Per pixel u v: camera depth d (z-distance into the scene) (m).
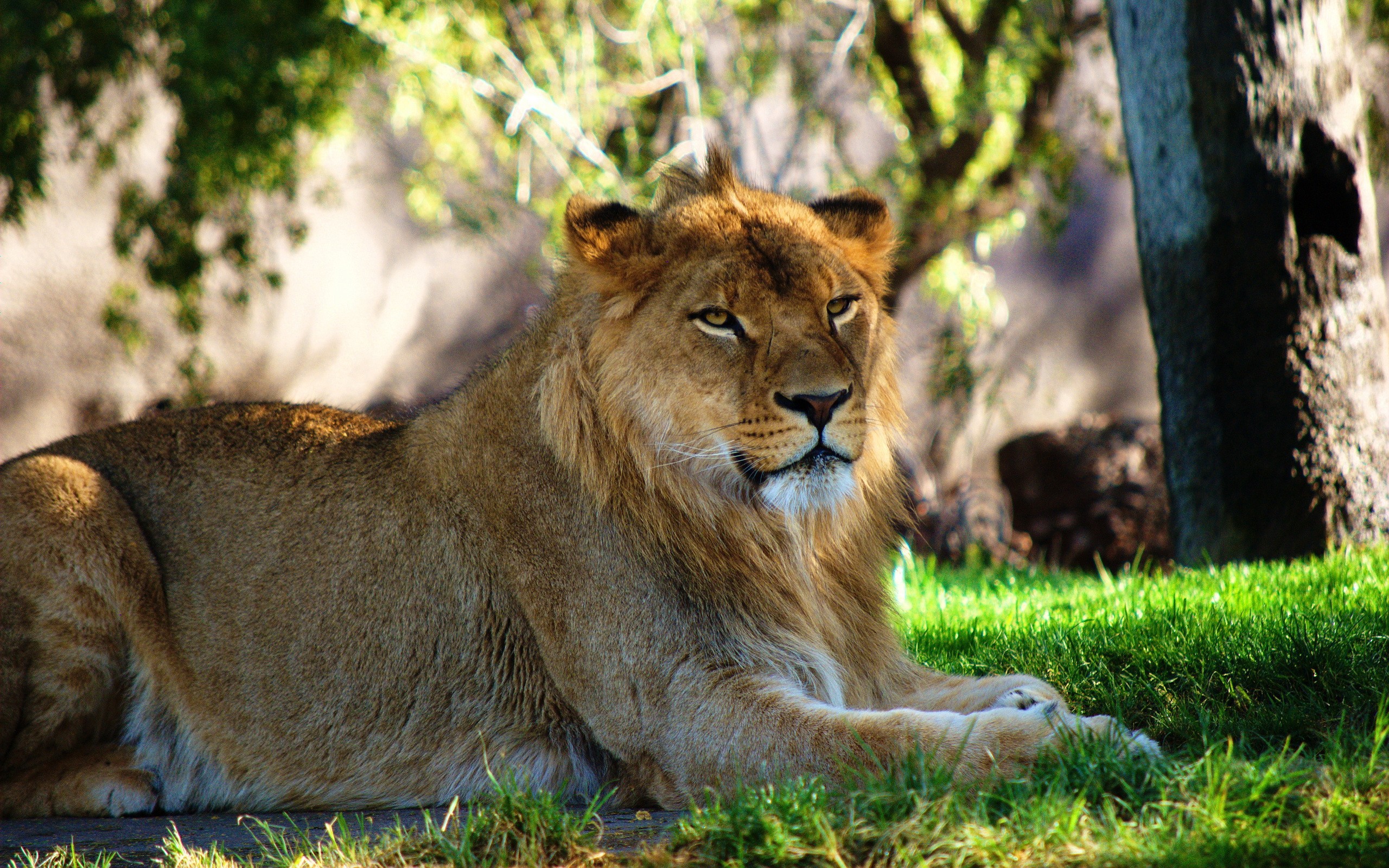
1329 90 12.52
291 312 29.08
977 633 9.63
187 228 22.20
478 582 7.20
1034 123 25.42
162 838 6.51
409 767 7.24
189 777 7.55
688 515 6.80
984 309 26.66
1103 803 5.12
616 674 6.77
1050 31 24.22
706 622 6.69
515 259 30.62
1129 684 7.40
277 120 20.45
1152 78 13.02
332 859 5.54
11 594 7.27
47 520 7.38
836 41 24.16
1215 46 12.45
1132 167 13.59
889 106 25.86
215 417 8.13
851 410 6.68
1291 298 12.44
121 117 25.70
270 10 19.64
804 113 23.62
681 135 24.95
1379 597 8.66
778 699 6.35
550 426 6.99
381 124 25.41
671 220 7.04
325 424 8.02
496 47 21.53
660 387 6.76
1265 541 12.57
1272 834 4.66
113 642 7.48
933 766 5.59
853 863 4.89
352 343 29.98
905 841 4.89
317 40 19.77
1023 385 33.72
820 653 6.98
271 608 7.47
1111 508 23.05
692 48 23.17
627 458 6.85
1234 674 7.16
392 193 30.27
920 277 27.23
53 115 25.39
